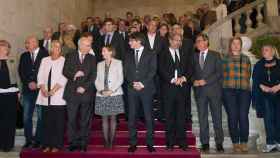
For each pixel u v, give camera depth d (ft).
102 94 20.90
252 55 25.34
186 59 21.38
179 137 21.11
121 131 23.70
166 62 21.15
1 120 21.62
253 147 22.43
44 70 21.42
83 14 47.11
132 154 20.17
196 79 21.58
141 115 23.99
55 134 20.95
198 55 21.77
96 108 21.03
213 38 31.63
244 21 33.65
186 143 21.11
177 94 20.94
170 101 20.94
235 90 21.38
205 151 21.12
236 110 21.34
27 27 30.45
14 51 27.86
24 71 22.54
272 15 33.91
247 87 21.40
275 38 27.04
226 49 29.86
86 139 20.97
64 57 22.20
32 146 21.85
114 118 21.25
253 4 33.27
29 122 22.21
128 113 21.56
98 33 27.27
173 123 21.09
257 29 33.27
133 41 21.04
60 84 21.15
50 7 36.17
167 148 21.08
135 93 20.77
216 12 35.35
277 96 21.09
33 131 24.31
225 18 31.94
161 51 21.59
